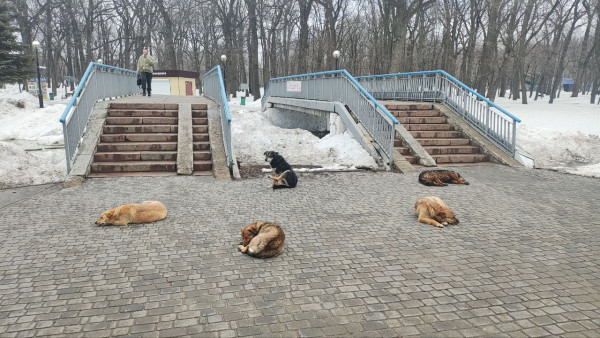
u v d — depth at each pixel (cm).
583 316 351
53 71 4409
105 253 489
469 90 1326
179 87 3431
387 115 1075
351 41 4356
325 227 596
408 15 2625
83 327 332
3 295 384
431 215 615
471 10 3070
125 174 966
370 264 462
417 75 1612
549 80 5797
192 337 318
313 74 1561
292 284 411
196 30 5097
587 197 784
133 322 339
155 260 470
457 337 319
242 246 498
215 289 399
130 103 1258
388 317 349
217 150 1068
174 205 708
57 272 436
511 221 629
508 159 1155
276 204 722
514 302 376
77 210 671
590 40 5553
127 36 4406
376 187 866
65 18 4384
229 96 3772
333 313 354
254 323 338
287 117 1977
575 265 462
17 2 3712
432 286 408
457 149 1216
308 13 3450
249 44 4244
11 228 578
